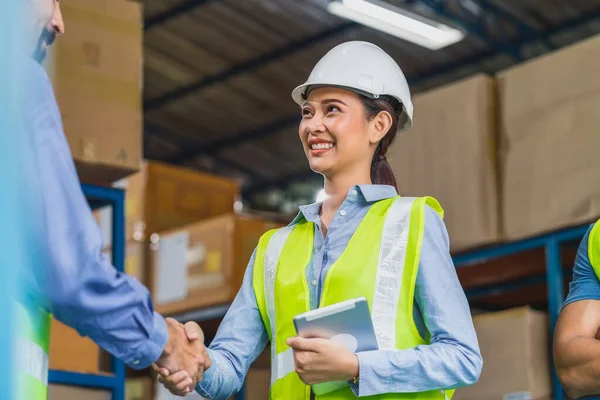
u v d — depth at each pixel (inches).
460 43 396.8
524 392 166.1
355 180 100.2
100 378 166.2
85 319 74.0
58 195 71.6
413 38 358.0
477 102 178.1
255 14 394.3
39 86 72.6
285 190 528.7
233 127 482.3
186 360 83.3
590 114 166.7
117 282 74.4
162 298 229.9
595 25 377.4
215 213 249.9
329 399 90.4
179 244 231.3
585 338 118.6
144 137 488.7
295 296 94.5
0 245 49.9
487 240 174.2
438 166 181.5
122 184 244.4
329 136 99.5
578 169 166.4
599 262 122.3
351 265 92.6
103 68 170.2
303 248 97.4
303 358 86.4
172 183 244.4
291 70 428.8
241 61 427.2
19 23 51.9
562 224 166.7
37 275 71.2
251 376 228.2
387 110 100.7
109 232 218.7
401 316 91.2
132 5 176.4
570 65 170.2
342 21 392.5
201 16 400.2
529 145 173.0
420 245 92.6
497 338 171.3
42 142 71.7
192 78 443.5
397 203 96.0
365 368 86.7
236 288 219.6
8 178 50.6
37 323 72.7
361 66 100.3
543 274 195.0
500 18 387.5
